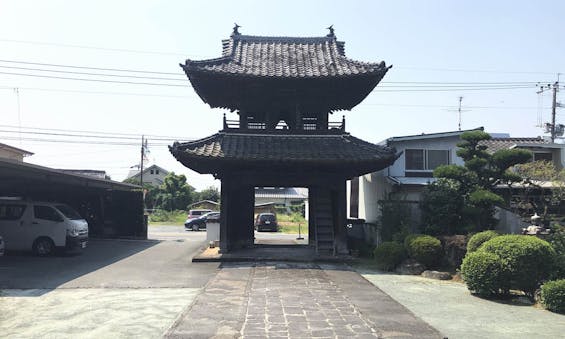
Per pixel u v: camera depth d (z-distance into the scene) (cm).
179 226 4222
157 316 790
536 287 977
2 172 1314
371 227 1883
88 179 1894
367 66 1511
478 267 980
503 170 1522
